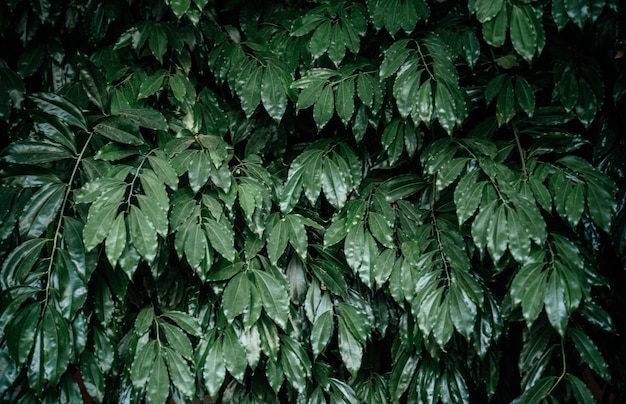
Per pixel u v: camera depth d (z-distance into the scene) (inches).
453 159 51.3
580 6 48.4
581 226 58.3
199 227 47.1
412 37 54.7
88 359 48.8
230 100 61.1
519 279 47.4
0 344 46.7
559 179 50.7
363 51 59.2
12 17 56.4
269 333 50.6
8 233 48.3
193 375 49.1
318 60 56.4
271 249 50.4
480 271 54.8
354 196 57.4
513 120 55.2
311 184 52.0
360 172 54.7
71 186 49.3
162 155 49.0
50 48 57.1
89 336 51.5
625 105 58.9
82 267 45.6
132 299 55.9
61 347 44.4
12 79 54.6
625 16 54.2
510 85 52.2
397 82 50.2
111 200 44.2
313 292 54.7
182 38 54.1
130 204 44.7
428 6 53.9
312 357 57.2
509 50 56.4
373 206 53.9
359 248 50.6
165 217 44.8
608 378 49.4
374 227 51.3
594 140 59.2
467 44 53.2
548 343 53.6
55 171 50.8
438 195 55.9
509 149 54.8
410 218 55.3
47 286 45.6
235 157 56.3
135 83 53.8
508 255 50.2
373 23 52.4
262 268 53.6
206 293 55.6
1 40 58.7
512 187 48.9
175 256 55.4
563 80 54.2
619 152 57.9
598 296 61.3
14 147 46.9
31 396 47.6
